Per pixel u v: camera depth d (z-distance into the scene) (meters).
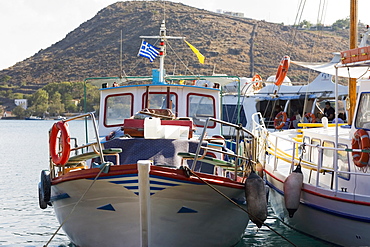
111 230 9.55
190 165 9.99
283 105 28.66
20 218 14.98
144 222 9.14
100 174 8.92
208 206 9.54
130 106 12.95
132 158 9.62
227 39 132.00
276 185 12.62
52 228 13.88
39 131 72.50
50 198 10.12
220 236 10.27
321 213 10.84
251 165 10.06
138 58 126.94
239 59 120.81
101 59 137.75
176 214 9.38
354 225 10.12
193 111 12.95
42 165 27.78
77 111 117.81
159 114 11.55
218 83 14.78
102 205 9.34
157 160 9.56
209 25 140.50
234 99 29.41
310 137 12.77
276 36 135.75
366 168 10.30
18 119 130.00
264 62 119.06
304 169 12.94
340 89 27.03
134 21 155.62
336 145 10.45
